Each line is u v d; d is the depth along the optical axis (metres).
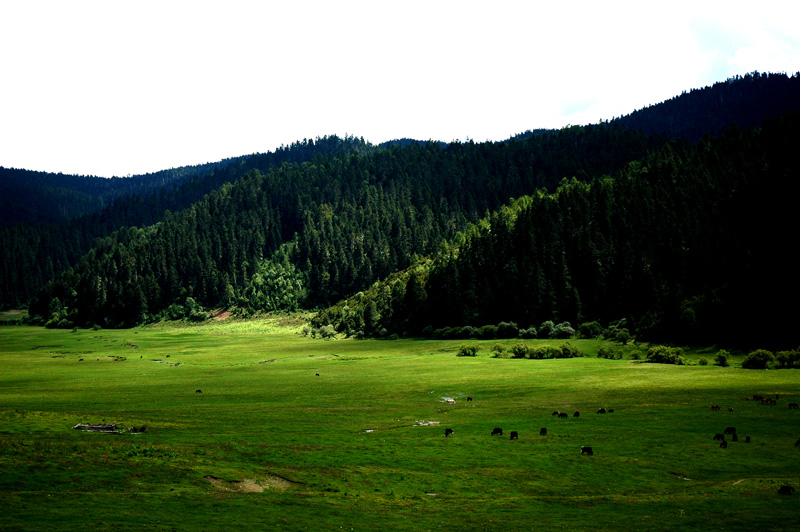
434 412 75.00
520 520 33.75
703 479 44.16
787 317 130.38
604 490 41.66
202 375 120.75
